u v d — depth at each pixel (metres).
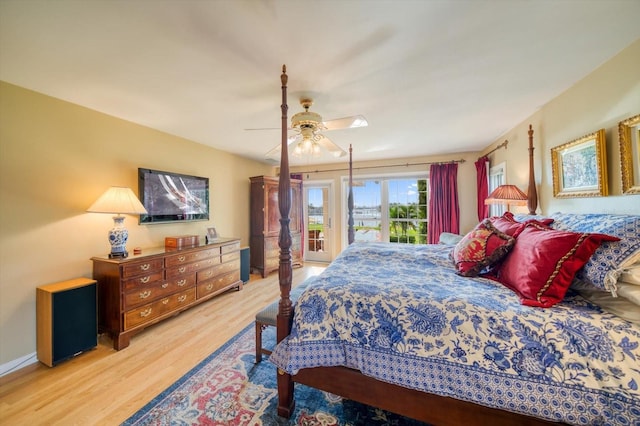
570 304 1.19
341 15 1.23
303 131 2.22
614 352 0.95
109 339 2.36
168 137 3.22
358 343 1.26
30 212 2.06
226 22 1.28
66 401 1.60
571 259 1.21
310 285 1.55
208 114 2.54
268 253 4.55
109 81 1.89
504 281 1.52
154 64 1.67
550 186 2.32
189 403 1.56
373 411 1.50
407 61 1.64
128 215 2.79
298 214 5.11
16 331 1.96
